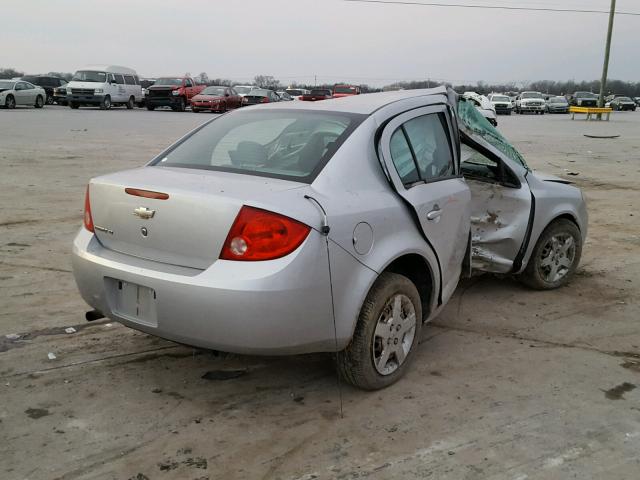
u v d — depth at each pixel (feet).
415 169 13.10
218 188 10.73
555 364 13.84
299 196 10.66
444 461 10.05
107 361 13.29
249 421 11.14
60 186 33.37
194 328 10.34
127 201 11.26
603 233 26.89
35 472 9.52
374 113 12.70
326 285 10.61
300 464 9.91
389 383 12.46
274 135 12.67
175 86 123.95
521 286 19.36
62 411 11.26
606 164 51.31
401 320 12.42
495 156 17.40
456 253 14.06
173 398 11.87
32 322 15.15
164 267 10.75
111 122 83.20
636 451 10.48
